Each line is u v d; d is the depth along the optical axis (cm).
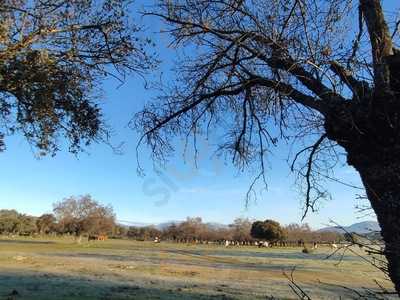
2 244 7112
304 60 766
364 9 732
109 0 1073
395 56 686
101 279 2755
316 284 2736
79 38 1069
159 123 1037
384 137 667
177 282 2762
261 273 3547
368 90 709
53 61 1036
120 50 1107
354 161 701
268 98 1014
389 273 517
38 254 4922
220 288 2525
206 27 968
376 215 657
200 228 14312
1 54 966
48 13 1019
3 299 1852
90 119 1125
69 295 2042
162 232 14612
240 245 12469
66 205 10862
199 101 995
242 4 939
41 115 1061
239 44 908
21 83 1006
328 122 741
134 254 5750
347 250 511
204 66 1027
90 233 10938
